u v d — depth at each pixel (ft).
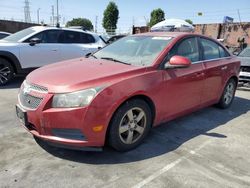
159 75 12.26
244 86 25.52
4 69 23.02
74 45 26.78
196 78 14.39
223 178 10.03
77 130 10.09
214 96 16.72
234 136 13.98
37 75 11.67
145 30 107.55
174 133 13.96
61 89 10.15
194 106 15.02
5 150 11.32
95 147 10.61
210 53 16.38
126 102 10.99
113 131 10.77
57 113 9.98
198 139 13.34
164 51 13.03
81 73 11.20
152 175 10.00
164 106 12.78
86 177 9.70
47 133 10.38
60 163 10.53
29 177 9.56
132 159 11.07
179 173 10.20
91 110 9.97
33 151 11.32
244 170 10.67
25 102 11.02
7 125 14.01
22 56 23.49
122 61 13.21
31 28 26.04
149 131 13.62
